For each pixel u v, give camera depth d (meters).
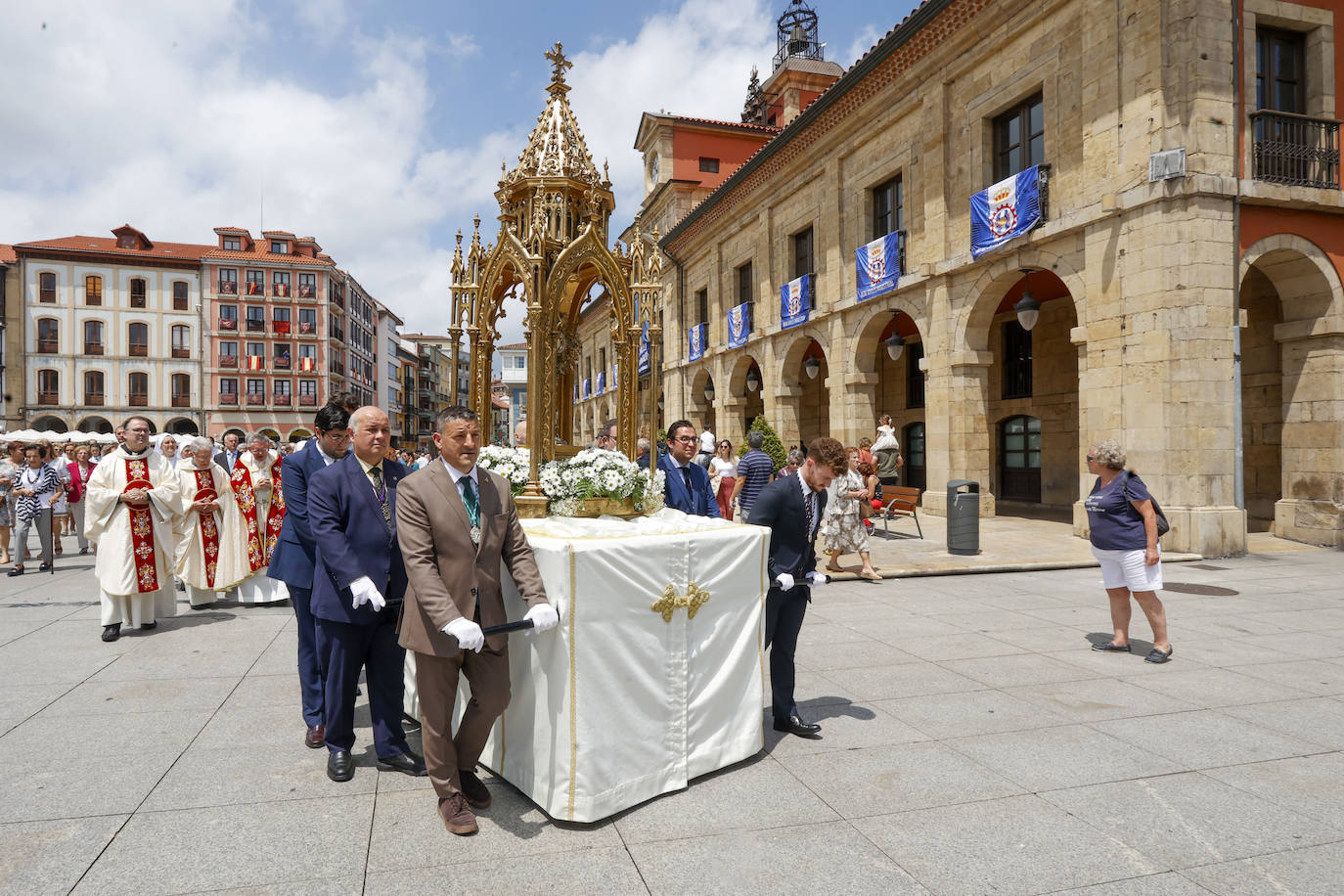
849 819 3.10
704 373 26.81
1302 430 11.34
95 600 7.89
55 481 10.23
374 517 3.62
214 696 4.66
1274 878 2.64
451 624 2.81
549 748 3.11
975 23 13.46
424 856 2.80
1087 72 11.35
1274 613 6.82
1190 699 4.54
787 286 20.34
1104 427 11.13
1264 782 3.42
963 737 3.98
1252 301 12.91
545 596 3.09
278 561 4.06
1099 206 10.98
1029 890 2.57
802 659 5.43
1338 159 10.90
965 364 14.27
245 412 52.50
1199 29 10.02
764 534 3.86
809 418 25.61
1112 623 6.11
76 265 49.69
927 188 15.07
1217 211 10.08
